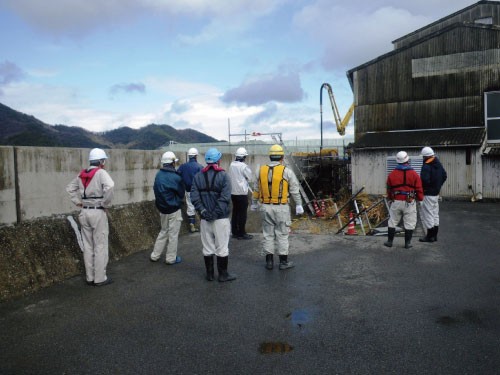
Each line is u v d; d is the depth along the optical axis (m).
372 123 19.95
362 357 3.44
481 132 17.33
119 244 7.21
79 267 6.06
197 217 9.98
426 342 3.69
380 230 10.09
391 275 5.74
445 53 18.55
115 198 7.86
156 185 6.36
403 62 19.34
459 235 8.57
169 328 4.09
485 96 17.92
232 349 3.63
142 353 3.58
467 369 3.21
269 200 6.04
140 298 4.98
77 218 6.54
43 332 4.03
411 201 7.18
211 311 4.53
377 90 19.83
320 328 4.04
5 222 5.39
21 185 5.62
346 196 20.09
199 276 5.90
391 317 4.27
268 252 6.17
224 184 5.51
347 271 5.99
